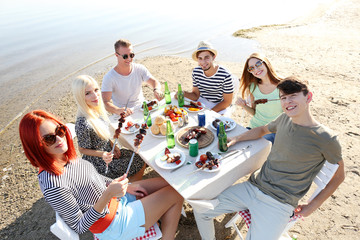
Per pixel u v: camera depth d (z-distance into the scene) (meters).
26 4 23.23
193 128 3.04
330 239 2.92
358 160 4.00
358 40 9.62
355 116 5.14
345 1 16.56
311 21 12.81
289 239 2.78
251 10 15.89
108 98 4.11
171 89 6.89
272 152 2.54
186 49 10.03
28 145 1.79
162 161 2.55
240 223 3.18
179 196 2.58
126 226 2.26
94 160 3.03
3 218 3.48
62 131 1.92
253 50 9.41
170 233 2.49
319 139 2.13
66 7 20.45
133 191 2.68
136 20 14.71
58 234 1.88
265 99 3.14
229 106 4.36
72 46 10.93
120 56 3.92
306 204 2.35
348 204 3.33
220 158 2.51
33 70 8.82
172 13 16.08
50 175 1.90
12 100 7.06
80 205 2.09
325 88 6.30
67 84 7.79
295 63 8.00
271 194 2.43
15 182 4.11
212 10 16.39
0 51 10.59
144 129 2.76
